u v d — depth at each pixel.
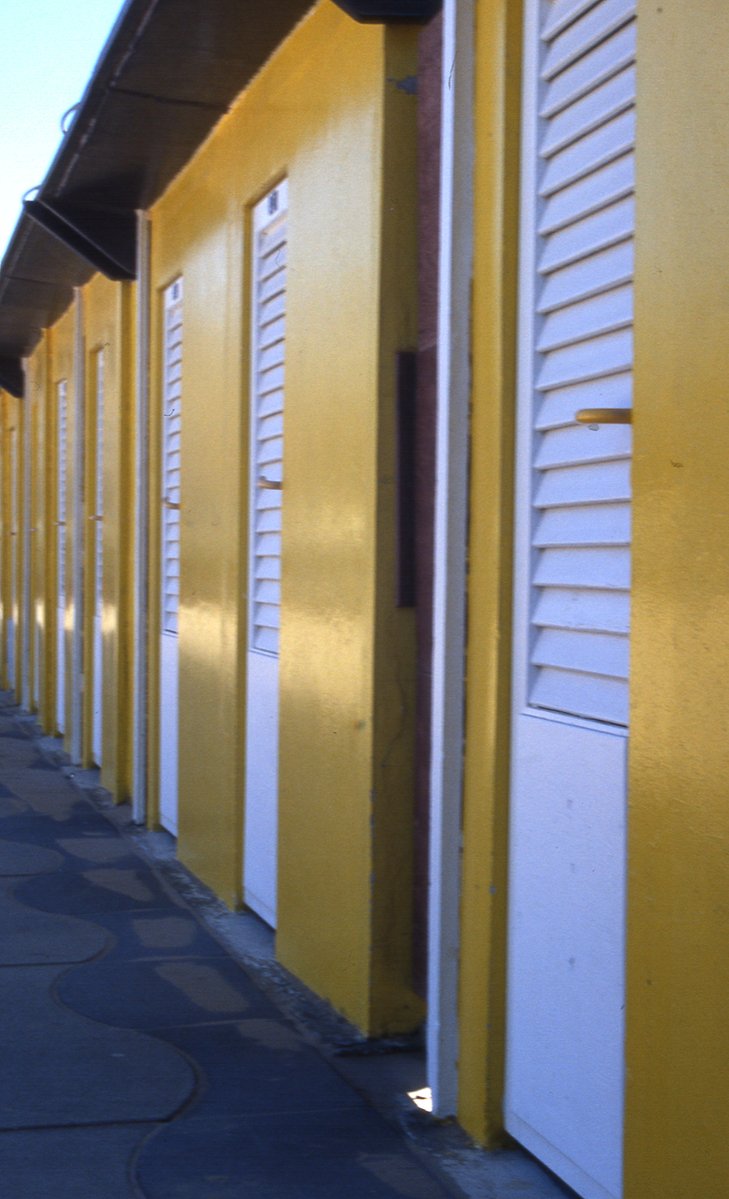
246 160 6.11
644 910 2.84
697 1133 2.65
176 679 7.81
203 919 6.25
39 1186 3.52
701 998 2.63
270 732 5.81
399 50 4.47
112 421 9.54
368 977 4.54
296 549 5.32
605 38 3.20
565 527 3.38
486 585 3.70
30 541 14.92
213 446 6.73
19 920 6.22
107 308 9.78
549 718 3.40
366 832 4.54
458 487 3.82
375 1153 3.73
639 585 2.85
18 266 10.27
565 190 3.40
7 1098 4.11
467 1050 3.80
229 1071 4.35
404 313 4.49
